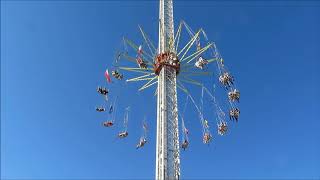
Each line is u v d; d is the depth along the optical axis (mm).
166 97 62844
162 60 66188
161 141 58969
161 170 56656
